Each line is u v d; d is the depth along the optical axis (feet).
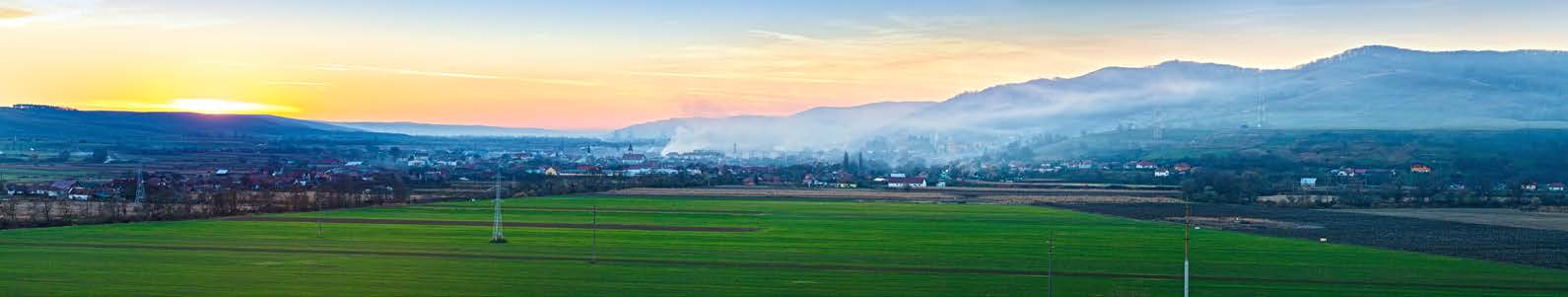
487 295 293.43
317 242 431.02
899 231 512.22
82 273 331.57
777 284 316.19
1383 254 410.31
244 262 360.28
